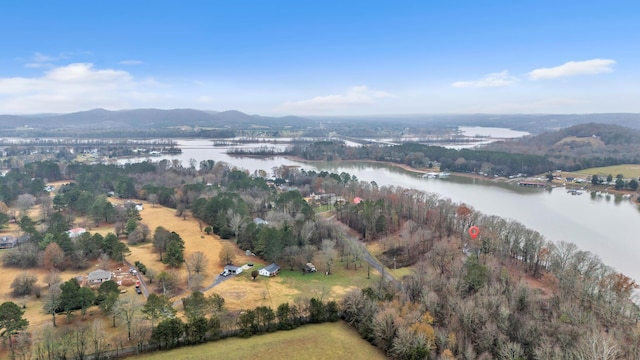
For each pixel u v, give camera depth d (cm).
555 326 12188
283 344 12631
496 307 13062
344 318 14700
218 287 17275
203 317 13188
